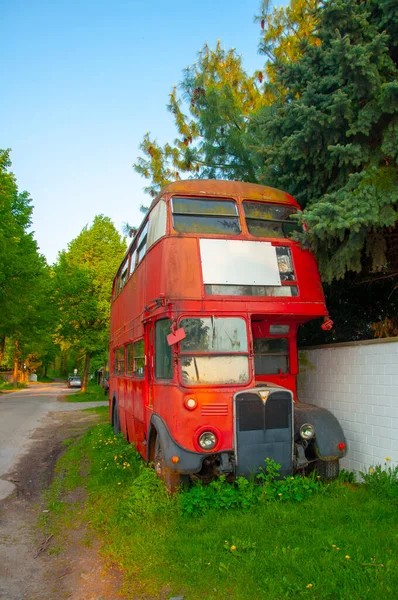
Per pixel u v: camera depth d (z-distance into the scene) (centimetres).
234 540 500
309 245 718
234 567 454
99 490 771
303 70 742
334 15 664
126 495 696
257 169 1162
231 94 1202
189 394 625
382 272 823
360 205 643
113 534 577
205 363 643
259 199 729
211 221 699
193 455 611
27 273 2725
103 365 4250
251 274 680
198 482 638
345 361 757
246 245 691
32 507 746
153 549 512
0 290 2680
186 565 467
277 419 643
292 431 649
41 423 1859
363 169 705
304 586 408
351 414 740
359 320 972
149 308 735
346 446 670
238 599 405
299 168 800
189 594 427
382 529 508
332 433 668
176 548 506
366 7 682
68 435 1526
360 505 580
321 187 792
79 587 466
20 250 2842
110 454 970
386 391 666
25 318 3247
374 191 650
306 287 702
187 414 620
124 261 1173
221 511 587
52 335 4094
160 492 635
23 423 1838
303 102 720
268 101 1266
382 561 436
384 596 379
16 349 5488
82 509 711
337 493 630
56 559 540
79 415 2195
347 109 670
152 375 754
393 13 657
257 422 635
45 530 637
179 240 671
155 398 723
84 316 3625
